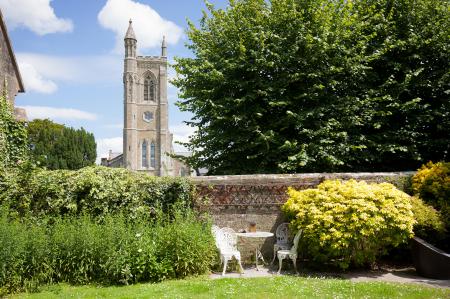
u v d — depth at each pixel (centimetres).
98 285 772
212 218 1045
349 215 851
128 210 1002
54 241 808
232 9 1492
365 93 1412
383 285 712
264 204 1053
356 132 1380
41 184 1012
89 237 812
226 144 1449
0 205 944
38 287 746
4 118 1245
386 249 912
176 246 828
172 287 718
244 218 1050
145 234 834
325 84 1382
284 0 1380
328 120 1314
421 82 1380
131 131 7806
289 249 977
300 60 1323
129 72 7856
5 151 1224
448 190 989
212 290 689
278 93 1345
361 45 1334
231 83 1373
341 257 928
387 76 1477
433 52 1409
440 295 638
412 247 900
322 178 1059
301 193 959
